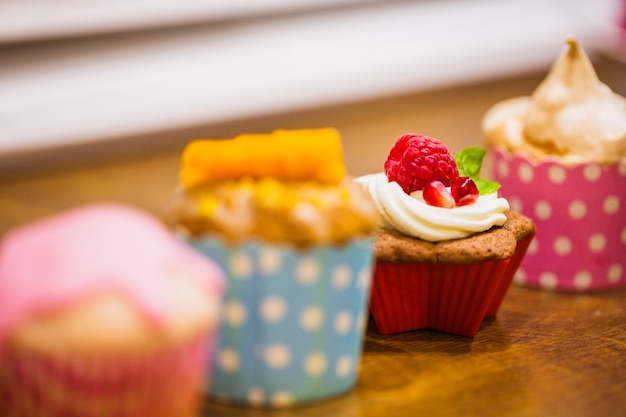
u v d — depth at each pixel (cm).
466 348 62
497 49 125
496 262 62
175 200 56
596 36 129
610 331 65
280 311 55
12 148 96
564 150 70
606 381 59
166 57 111
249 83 112
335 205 55
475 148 67
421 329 65
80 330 49
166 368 50
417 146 64
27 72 102
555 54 127
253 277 54
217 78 111
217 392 56
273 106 111
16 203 84
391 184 64
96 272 49
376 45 121
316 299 55
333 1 119
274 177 56
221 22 113
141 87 108
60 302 49
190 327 50
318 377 56
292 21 119
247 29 116
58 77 104
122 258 50
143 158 99
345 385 57
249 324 55
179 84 109
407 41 123
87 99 104
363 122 110
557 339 64
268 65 115
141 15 106
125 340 49
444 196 63
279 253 54
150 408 50
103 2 104
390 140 104
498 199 65
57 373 49
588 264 70
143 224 51
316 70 116
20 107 100
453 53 123
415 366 60
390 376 59
